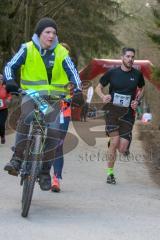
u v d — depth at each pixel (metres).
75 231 12.17
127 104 18.52
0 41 52.28
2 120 29.69
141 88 18.78
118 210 14.45
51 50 13.58
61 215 13.66
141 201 15.72
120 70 18.53
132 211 14.37
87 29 63.56
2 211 13.81
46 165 13.69
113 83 18.45
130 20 60.47
